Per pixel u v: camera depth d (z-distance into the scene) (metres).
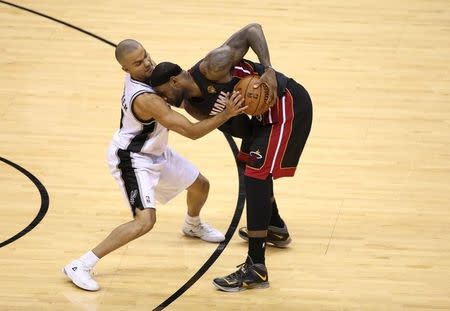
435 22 22.28
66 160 16.19
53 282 12.86
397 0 23.66
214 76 11.88
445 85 19.09
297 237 14.08
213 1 23.42
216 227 14.35
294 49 20.72
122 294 12.62
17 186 15.32
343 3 23.42
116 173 12.80
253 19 22.33
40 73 19.41
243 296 12.62
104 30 21.52
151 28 21.67
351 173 15.86
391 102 18.38
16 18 22.08
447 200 15.02
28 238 13.89
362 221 14.46
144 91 12.06
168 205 15.02
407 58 20.34
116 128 17.33
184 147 16.81
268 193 12.59
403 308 12.33
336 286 12.86
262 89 11.88
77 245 13.73
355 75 19.52
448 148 16.66
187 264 13.40
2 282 12.81
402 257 13.53
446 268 13.27
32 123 17.42
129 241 12.66
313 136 17.11
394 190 15.33
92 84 18.98
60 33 21.31
